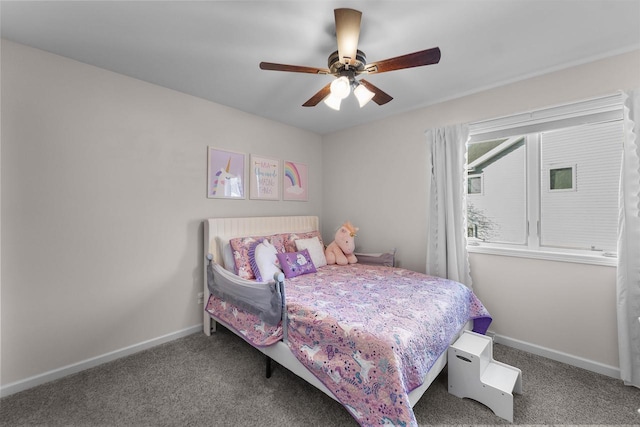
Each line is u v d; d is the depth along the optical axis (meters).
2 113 1.75
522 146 2.42
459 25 1.64
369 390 1.34
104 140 2.15
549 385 1.86
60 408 1.65
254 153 3.15
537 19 1.59
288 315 1.81
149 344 2.37
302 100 2.75
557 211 2.25
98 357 2.11
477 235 2.67
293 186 3.57
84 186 2.06
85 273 2.06
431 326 1.62
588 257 2.04
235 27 1.65
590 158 2.10
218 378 1.94
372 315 1.64
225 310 2.37
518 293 2.36
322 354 1.57
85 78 2.06
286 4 1.46
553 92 2.17
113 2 1.45
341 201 3.71
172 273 2.52
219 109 2.84
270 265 2.55
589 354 2.05
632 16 1.57
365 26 1.64
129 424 1.53
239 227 2.88
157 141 2.43
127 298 2.26
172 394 1.78
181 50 1.90
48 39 1.77
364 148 3.44
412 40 1.78
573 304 2.12
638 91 1.82
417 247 2.97
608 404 1.67
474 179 2.68
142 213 2.34
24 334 1.83
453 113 2.68
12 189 1.79
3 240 1.75
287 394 1.78
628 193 1.87
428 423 1.52
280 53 1.94
